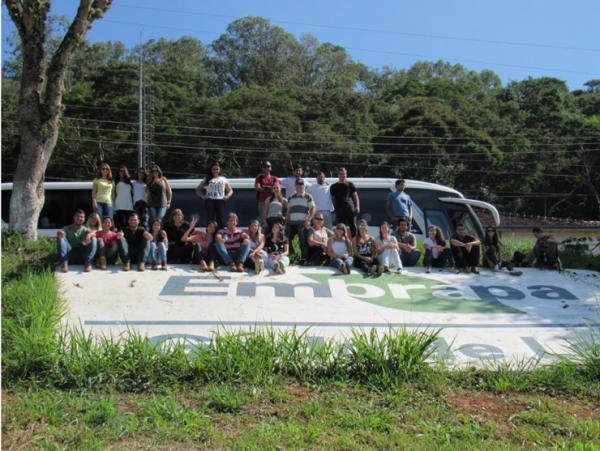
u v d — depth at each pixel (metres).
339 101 57.22
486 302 10.66
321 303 10.30
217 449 5.47
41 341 7.18
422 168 49.12
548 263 13.19
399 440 5.77
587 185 51.34
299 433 5.82
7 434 5.59
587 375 7.56
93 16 13.28
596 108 67.50
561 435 6.08
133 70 52.53
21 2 12.93
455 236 12.74
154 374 6.98
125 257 11.60
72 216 16.50
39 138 13.20
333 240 12.39
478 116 55.16
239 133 48.97
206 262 11.98
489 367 7.86
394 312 10.02
